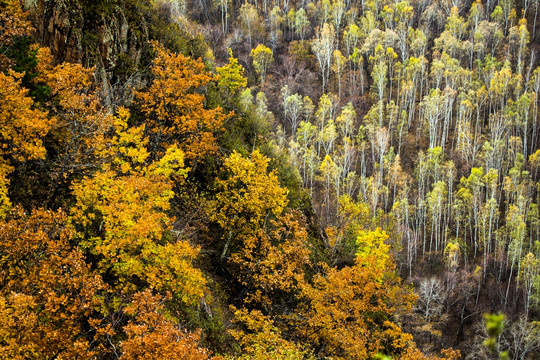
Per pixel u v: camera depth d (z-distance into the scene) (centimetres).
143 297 1227
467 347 4788
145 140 1948
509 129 9275
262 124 4022
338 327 2248
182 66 2525
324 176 7912
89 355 1091
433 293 5416
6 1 1677
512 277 6462
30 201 1608
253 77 10281
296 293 2759
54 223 1304
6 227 1120
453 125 9800
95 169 1920
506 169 8612
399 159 8962
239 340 2208
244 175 2508
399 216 7494
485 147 8606
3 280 1103
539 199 7938
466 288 5706
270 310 2475
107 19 2439
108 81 2397
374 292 2512
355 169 8862
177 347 1112
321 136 8888
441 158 8744
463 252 7019
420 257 6944
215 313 2225
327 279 2617
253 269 2402
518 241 6712
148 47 2844
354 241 4072
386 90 10494
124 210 1501
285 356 1806
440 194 7494
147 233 1544
